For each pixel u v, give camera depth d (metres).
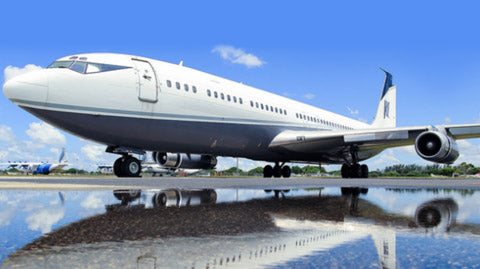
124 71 9.70
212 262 1.47
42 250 1.63
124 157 10.64
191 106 11.00
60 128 9.15
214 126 11.74
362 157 19.14
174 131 10.66
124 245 1.75
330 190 5.66
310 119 17.11
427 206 3.52
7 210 2.94
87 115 9.03
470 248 1.77
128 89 9.63
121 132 9.66
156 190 5.19
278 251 1.67
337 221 2.57
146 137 10.19
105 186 6.11
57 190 5.09
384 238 1.99
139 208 3.16
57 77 8.70
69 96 8.77
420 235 2.07
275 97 15.45
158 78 10.33
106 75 9.38
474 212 3.09
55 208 3.09
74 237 1.92
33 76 8.48
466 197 4.57
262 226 2.33
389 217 2.78
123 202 3.60
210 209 3.15
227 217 2.70
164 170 36.53
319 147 14.53
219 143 12.23
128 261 1.46
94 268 1.36
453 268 1.43
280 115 14.80
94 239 1.88
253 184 7.45
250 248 1.72
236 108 12.59
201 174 47.41
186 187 6.00
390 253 1.66
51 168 40.03
